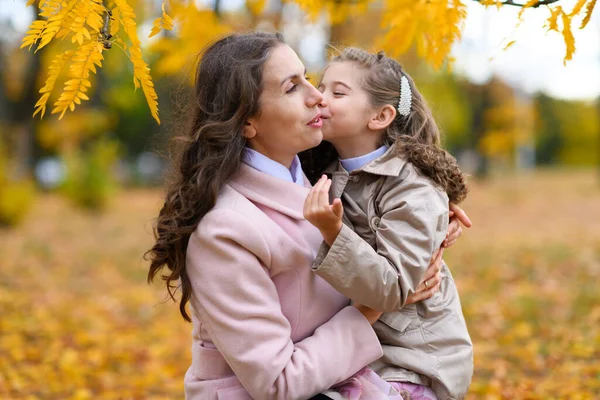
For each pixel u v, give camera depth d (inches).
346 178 87.4
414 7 104.3
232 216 75.7
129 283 346.3
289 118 77.9
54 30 70.6
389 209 82.7
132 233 554.3
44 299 299.1
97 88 655.1
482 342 223.0
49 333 237.0
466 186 89.8
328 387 75.7
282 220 79.4
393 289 75.5
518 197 882.1
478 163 1198.9
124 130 1192.2
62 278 355.6
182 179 80.5
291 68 78.1
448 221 87.0
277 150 81.2
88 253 441.1
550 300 279.0
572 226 563.2
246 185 80.1
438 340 83.9
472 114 1061.1
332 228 74.7
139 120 1176.8
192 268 77.5
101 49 74.2
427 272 81.5
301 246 79.1
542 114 1649.9
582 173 1578.5
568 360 195.8
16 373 187.3
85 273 373.4
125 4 73.8
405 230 79.7
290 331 76.7
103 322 260.4
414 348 83.2
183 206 78.3
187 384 82.7
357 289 75.0
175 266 79.4
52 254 432.1
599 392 166.7
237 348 74.0
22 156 759.7
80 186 698.2
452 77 879.1
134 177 1239.5
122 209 776.3
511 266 367.6
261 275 75.3
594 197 860.6
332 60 91.8
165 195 83.6
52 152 1005.8
